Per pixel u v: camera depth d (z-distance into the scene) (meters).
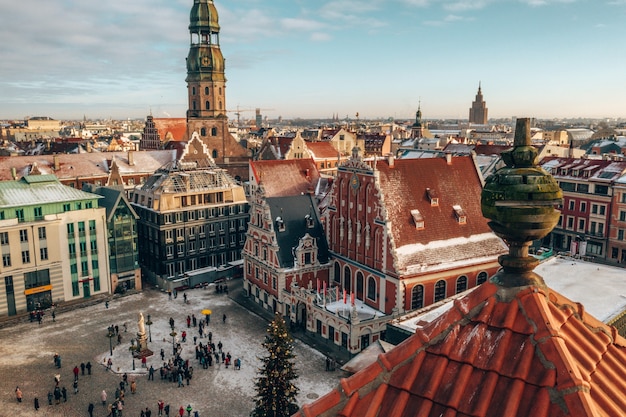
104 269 92.19
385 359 9.81
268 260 83.38
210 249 105.31
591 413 7.73
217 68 149.75
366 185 73.12
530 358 8.70
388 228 69.12
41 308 84.75
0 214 79.69
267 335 76.44
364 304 74.69
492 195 10.02
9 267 80.94
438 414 8.74
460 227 75.75
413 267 68.75
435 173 77.75
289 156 163.88
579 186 110.94
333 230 82.25
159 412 55.94
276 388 51.19
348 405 9.60
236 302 90.31
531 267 9.87
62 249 86.50
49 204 84.44
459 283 72.56
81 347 72.50
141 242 106.38
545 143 166.62
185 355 70.06
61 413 56.41
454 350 9.35
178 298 92.69
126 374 64.31
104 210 90.44
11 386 61.94
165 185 99.38
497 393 8.55
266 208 82.69
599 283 56.75
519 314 9.38
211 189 104.12
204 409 57.16
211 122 151.62
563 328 9.59
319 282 82.25
